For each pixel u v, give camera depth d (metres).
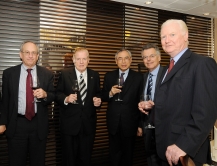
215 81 1.49
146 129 2.21
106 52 3.58
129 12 3.75
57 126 3.18
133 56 3.80
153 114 2.12
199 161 1.54
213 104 1.45
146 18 3.92
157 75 2.71
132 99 2.83
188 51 1.71
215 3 3.67
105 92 2.90
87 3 3.40
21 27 2.98
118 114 2.79
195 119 1.44
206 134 1.42
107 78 3.01
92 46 3.45
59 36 3.22
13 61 2.96
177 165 1.46
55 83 3.20
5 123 2.31
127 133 2.77
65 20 3.23
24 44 2.41
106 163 3.56
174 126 1.59
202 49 4.55
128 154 2.84
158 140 1.71
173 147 1.45
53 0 3.17
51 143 3.18
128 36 3.76
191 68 1.58
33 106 2.37
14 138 2.31
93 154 3.48
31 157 2.39
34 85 2.27
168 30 1.72
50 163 3.15
